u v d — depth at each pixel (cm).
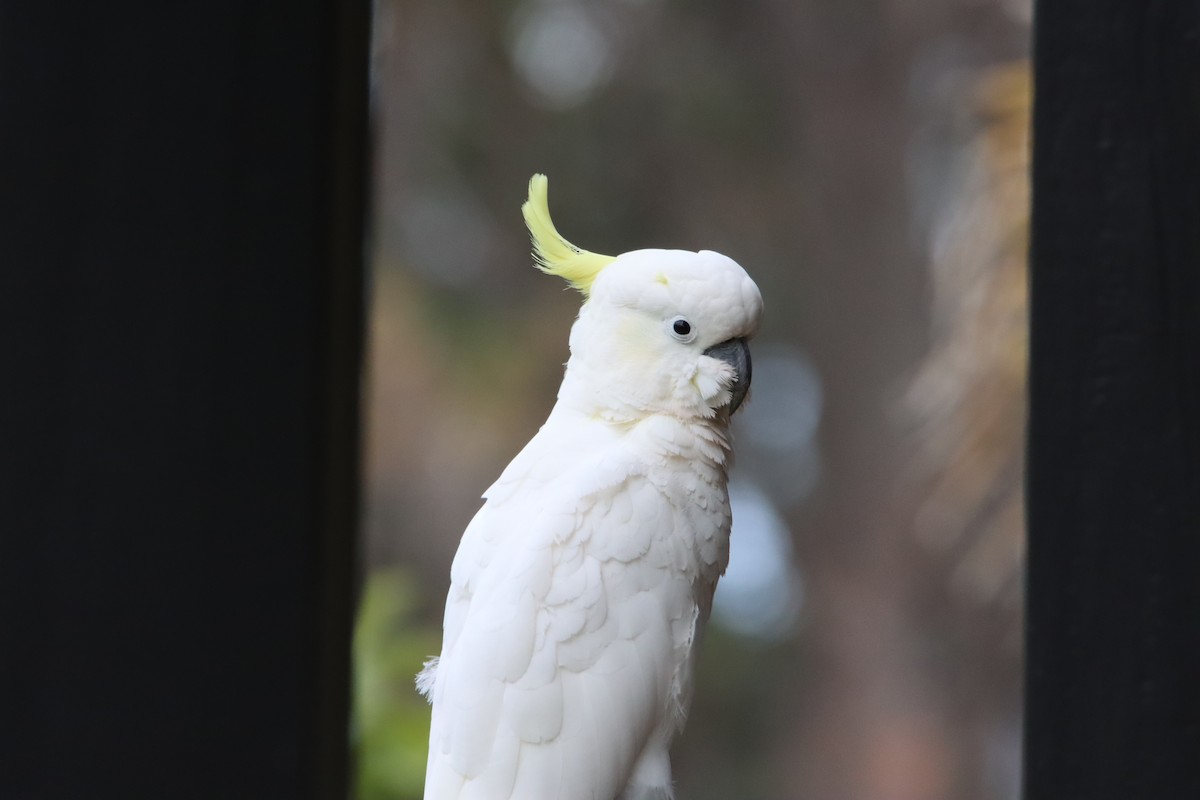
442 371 687
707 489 284
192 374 216
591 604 279
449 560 679
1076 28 213
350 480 227
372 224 240
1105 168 212
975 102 350
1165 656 209
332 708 224
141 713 215
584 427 285
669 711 281
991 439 350
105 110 215
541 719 278
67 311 215
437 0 705
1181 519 209
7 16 214
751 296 283
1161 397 210
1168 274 210
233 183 215
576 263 286
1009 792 718
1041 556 214
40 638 214
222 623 215
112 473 215
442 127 706
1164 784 207
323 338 217
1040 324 214
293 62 215
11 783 212
